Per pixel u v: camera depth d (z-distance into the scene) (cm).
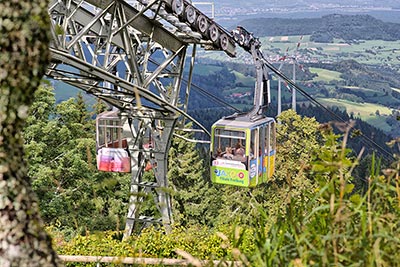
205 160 6675
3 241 312
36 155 3922
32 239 316
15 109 320
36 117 4219
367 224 357
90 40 2558
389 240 346
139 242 1664
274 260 350
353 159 381
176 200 5256
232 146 2491
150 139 2730
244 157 2475
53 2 2080
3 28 315
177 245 1658
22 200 320
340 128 376
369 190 363
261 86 2781
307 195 406
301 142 4884
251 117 2622
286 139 5044
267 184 4128
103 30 2505
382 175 385
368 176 390
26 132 4053
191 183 5419
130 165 2720
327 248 339
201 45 2770
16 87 318
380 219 355
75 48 2200
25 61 318
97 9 2405
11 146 323
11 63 316
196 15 2509
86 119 4772
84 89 2475
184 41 2677
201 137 11712
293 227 364
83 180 3956
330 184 365
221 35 2728
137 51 2686
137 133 2720
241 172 2477
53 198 3722
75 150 4122
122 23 2305
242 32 2844
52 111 4338
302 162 402
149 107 2634
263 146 2591
